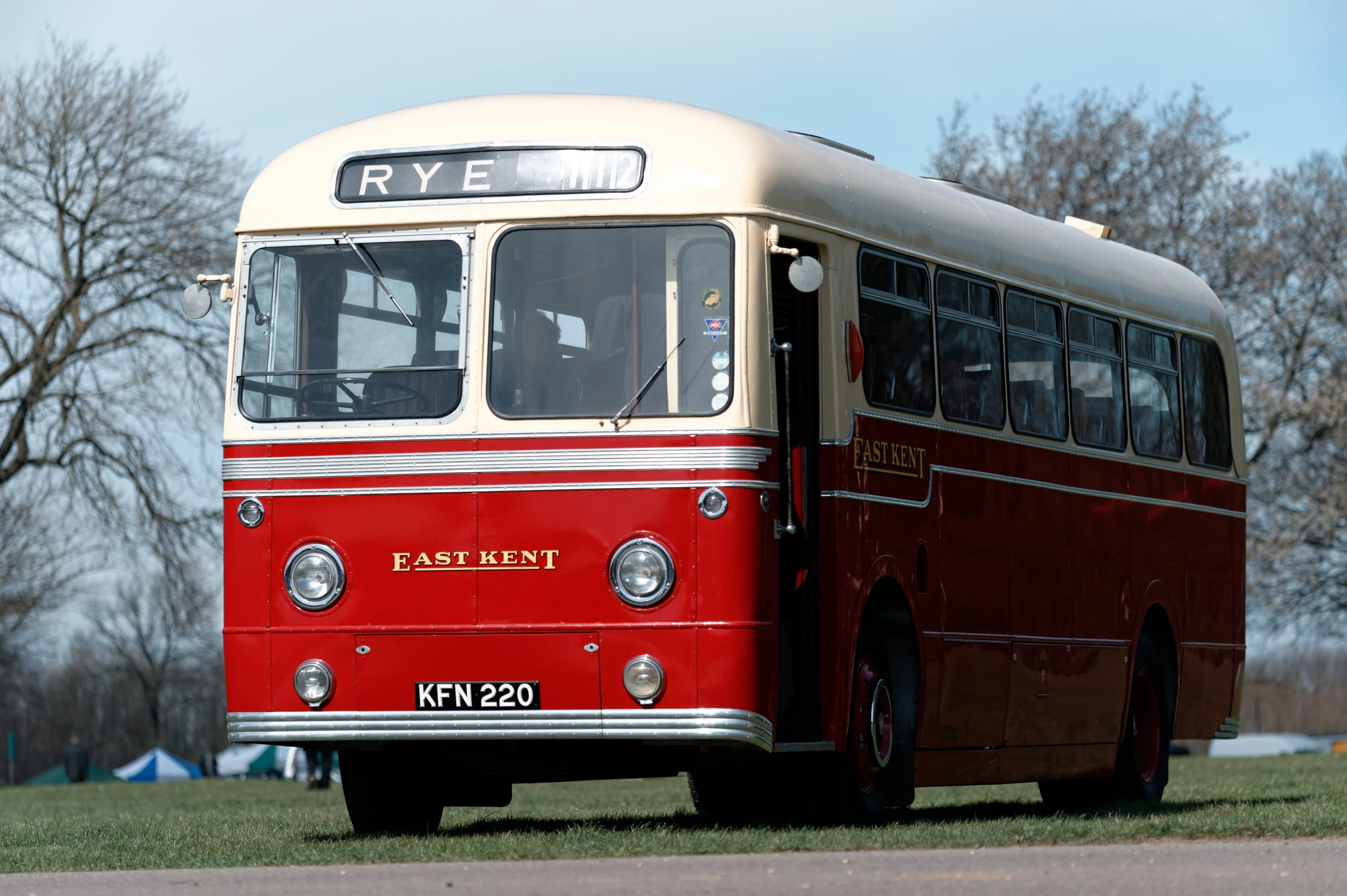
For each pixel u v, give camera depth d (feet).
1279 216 197.26
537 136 45.93
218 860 42.57
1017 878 33.71
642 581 43.86
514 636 44.37
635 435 44.16
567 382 44.80
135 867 42.57
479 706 44.57
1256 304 193.98
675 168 45.16
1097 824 45.78
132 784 177.99
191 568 171.01
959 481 53.36
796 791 48.34
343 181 46.78
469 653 44.60
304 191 46.98
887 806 50.01
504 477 44.68
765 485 44.27
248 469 46.24
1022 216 61.11
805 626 46.91
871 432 49.01
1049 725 58.34
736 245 44.68
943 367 53.06
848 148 54.34
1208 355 72.33
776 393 45.03
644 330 44.68
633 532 44.04
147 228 172.45
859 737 48.34
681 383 44.32
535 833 46.09
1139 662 65.16
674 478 43.96
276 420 46.21
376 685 45.14
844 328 48.14
